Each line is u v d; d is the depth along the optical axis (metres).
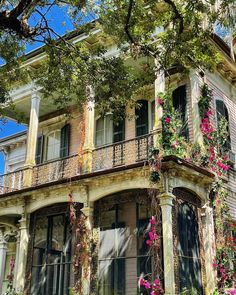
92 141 14.03
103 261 13.25
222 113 15.01
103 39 14.47
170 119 11.91
